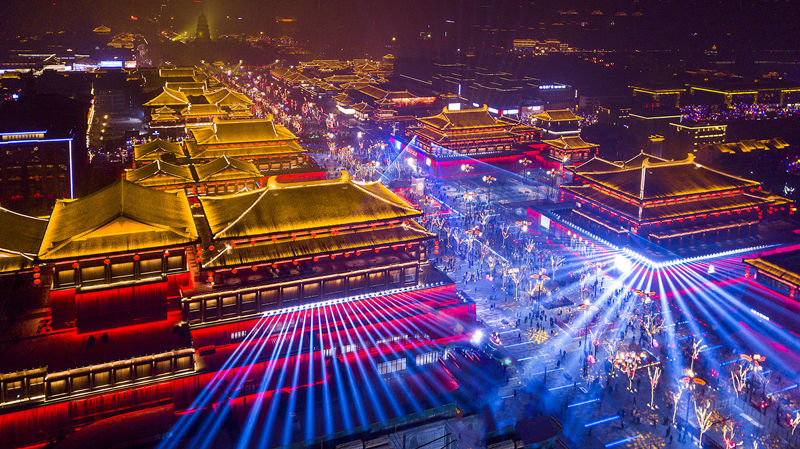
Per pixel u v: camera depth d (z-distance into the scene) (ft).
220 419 209.97
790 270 284.00
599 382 259.80
